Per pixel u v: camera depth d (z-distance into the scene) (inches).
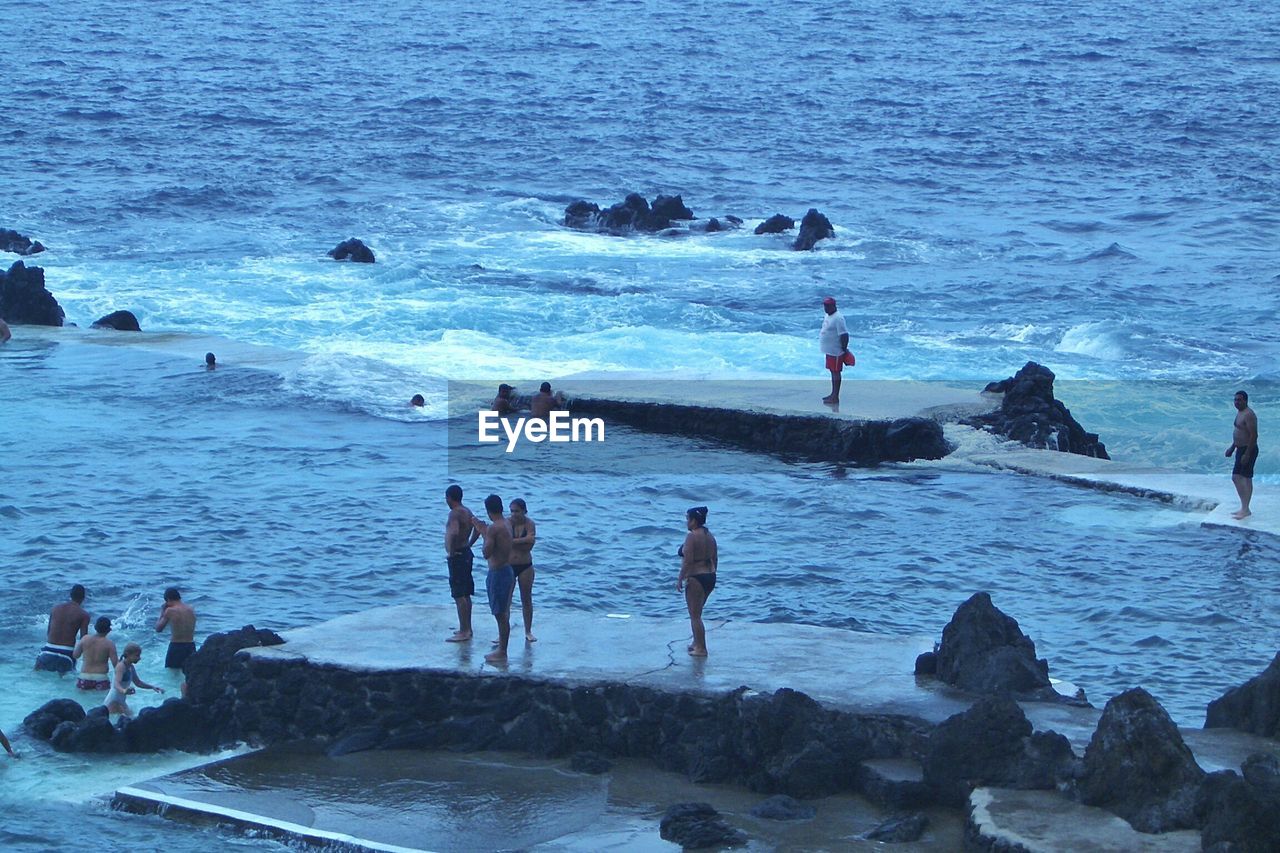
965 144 4527.6
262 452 1608.0
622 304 2352.4
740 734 840.3
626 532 1365.7
